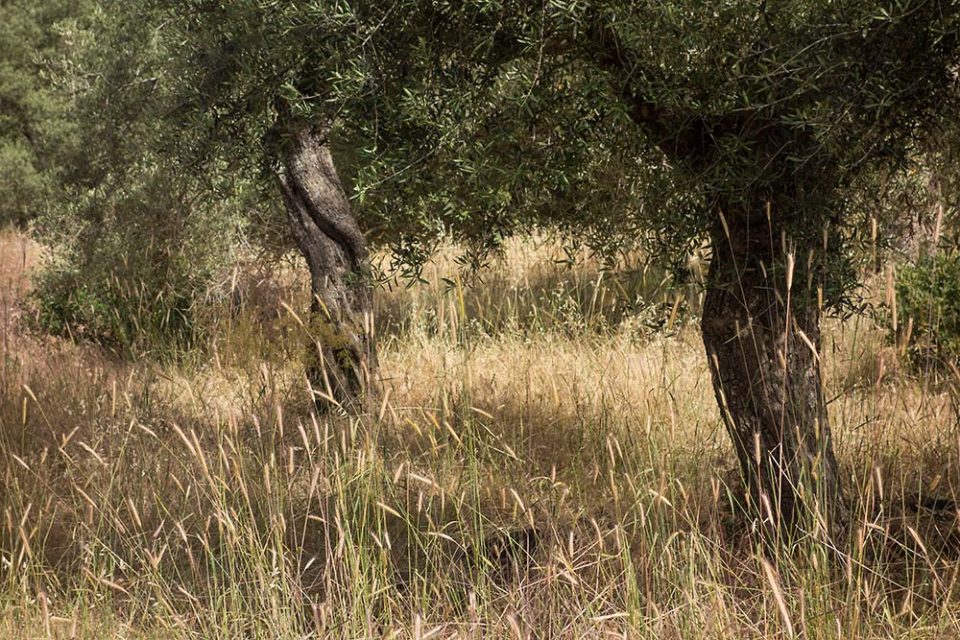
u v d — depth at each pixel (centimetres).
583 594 360
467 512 490
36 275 1093
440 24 373
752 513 427
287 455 548
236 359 626
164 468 531
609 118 395
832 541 373
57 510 502
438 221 405
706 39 338
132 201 838
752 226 405
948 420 494
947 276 625
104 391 657
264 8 383
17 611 399
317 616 357
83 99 841
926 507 439
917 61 331
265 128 428
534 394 671
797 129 362
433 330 907
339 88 372
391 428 601
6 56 1981
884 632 349
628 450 501
